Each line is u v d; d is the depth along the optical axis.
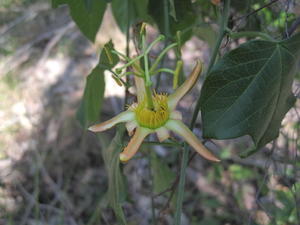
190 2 0.21
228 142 0.36
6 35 0.55
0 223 0.36
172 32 0.22
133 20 0.23
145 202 0.36
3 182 0.40
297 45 0.14
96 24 0.21
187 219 0.35
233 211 0.33
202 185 0.37
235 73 0.14
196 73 0.15
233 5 0.20
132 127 0.16
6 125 0.45
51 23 0.56
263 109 0.14
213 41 0.24
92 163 0.41
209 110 0.14
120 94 0.46
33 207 0.38
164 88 0.40
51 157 0.42
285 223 0.25
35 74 0.51
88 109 0.22
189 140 0.15
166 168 0.24
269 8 0.21
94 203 0.38
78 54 0.53
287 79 0.14
